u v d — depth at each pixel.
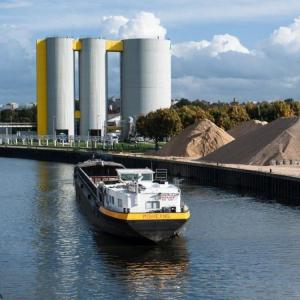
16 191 107.44
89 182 84.25
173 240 64.88
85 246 62.41
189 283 50.62
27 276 52.28
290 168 116.44
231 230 70.31
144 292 48.44
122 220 61.50
